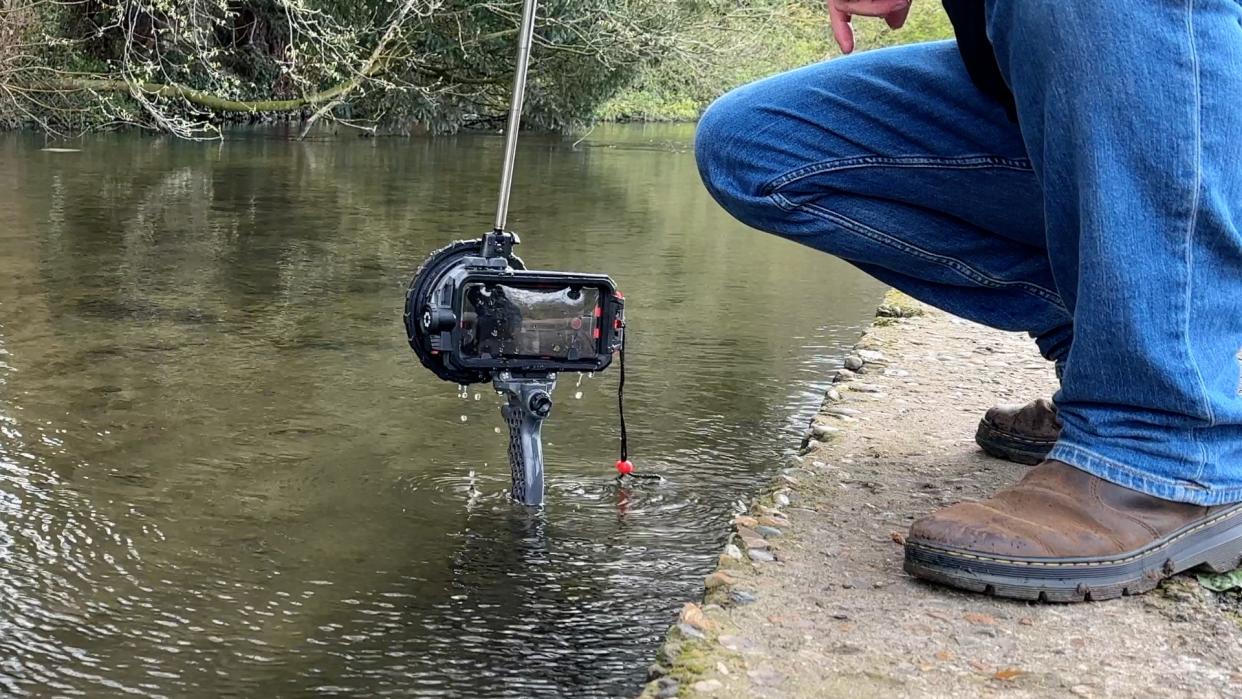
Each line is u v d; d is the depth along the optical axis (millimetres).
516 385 1913
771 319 3531
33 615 1518
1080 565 1428
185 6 8562
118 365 2732
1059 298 1768
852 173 1706
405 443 2254
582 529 1858
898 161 1690
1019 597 1434
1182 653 1322
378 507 1927
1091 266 1423
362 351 2943
